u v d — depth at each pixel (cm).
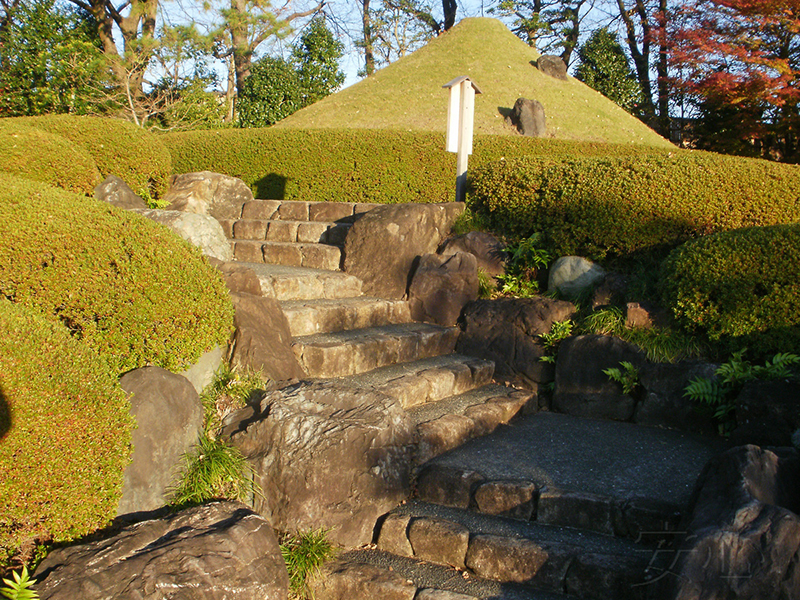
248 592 262
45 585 237
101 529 290
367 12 2612
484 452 392
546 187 604
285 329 440
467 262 581
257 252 684
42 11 1252
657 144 1263
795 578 229
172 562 253
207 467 327
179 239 380
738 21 1272
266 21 1667
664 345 456
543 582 287
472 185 702
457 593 283
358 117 1341
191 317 350
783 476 291
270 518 326
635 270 537
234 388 377
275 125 1398
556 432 435
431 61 1545
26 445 244
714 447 402
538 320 521
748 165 540
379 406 356
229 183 810
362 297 595
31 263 318
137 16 1695
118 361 328
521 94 1365
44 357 261
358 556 317
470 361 520
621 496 322
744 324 425
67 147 587
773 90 1145
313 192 909
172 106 1354
